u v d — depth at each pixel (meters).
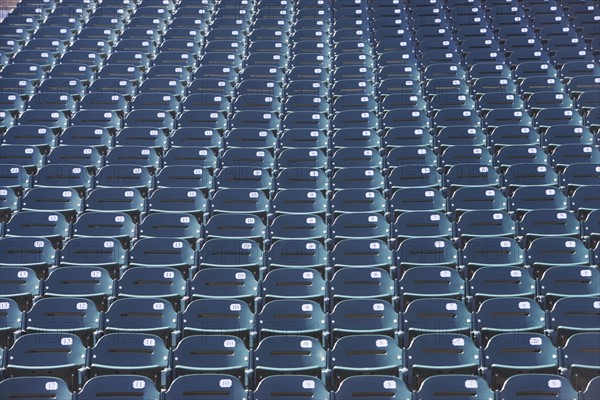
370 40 19.67
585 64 17.72
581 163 13.88
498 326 10.04
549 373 9.20
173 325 9.98
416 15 20.86
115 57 18.22
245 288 10.81
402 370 9.25
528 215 12.45
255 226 12.45
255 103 16.52
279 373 8.98
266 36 19.55
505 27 19.66
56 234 12.27
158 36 19.50
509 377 8.92
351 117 15.83
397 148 14.47
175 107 16.45
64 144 15.05
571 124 15.59
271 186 13.88
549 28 19.73
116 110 16.02
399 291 10.79
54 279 10.73
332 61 18.52
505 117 15.77
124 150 14.44
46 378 8.53
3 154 14.38
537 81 17.02
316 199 13.22
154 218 12.32
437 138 15.16
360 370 8.92
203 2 21.27
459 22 20.31
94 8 21.20
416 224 12.40
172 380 9.18
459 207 13.17
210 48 18.98
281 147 15.13
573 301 10.11
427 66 18.09
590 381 8.71
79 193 13.57
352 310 10.03
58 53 18.64
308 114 15.84
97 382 8.51
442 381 8.53
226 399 8.58
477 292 10.79
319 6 21.08
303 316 10.02
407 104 16.53
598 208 13.08
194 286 10.77
